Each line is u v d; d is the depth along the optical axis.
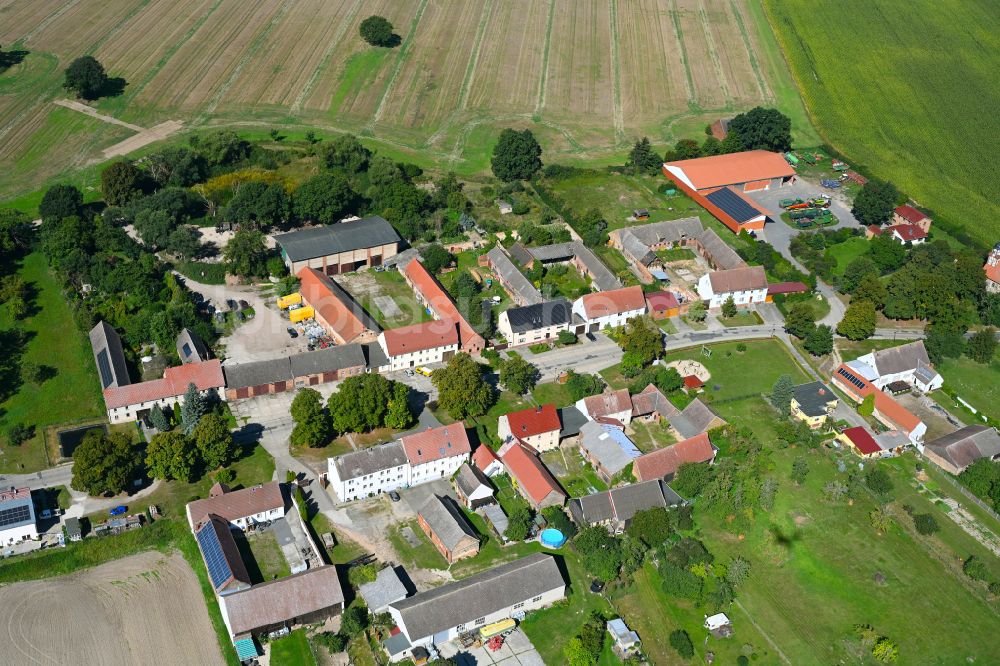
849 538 165.62
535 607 150.00
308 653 139.88
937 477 181.00
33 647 139.25
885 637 147.00
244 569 149.38
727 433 186.25
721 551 161.62
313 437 176.38
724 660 143.38
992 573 159.50
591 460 180.25
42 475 169.88
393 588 148.62
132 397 183.12
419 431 185.38
